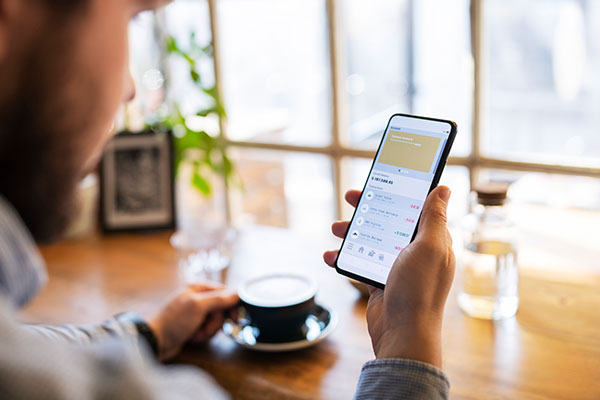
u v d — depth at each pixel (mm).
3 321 344
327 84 1554
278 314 933
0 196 473
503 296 992
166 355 959
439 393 567
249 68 1910
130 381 346
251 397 887
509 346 916
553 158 1301
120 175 1493
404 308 628
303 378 890
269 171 2217
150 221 1496
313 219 2818
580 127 3221
